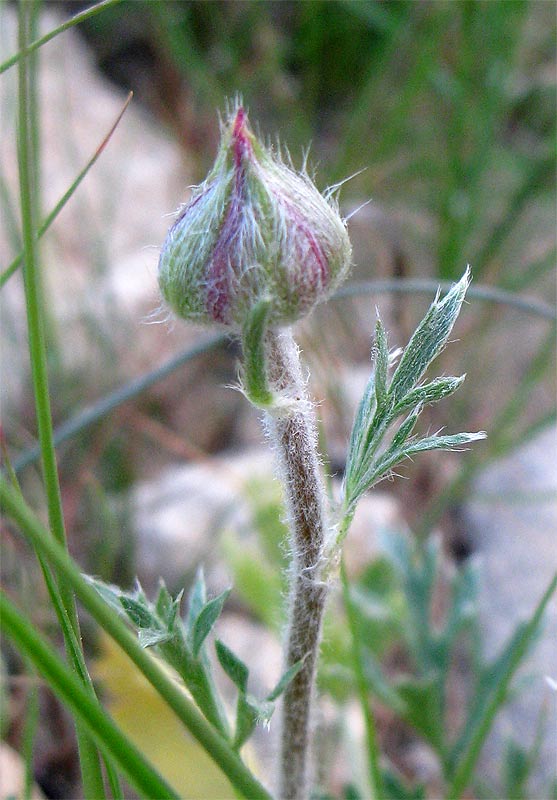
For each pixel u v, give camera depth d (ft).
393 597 0.55
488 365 0.85
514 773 0.50
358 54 0.98
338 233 0.28
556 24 0.97
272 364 0.29
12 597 0.53
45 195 0.94
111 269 0.87
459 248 0.79
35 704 0.38
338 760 0.55
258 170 0.27
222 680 0.56
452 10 0.78
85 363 0.75
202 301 0.27
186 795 0.43
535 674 0.50
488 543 0.71
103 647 0.46
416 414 0.32
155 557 0.65
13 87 0.81
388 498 0.72
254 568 0.54
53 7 1.18
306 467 0.31
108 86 1.14
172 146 1.05
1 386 0.72
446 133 0.87
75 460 0.66
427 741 0.51
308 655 0.33
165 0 0.89
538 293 0.93
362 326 0.87
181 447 0.72
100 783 0.31
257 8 0.94
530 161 0.85
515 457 0.77
